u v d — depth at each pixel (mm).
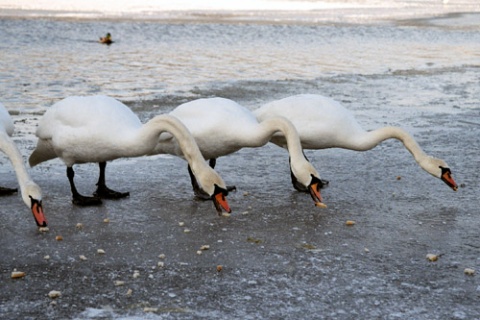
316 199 7727
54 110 8453
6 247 7109
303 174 7824
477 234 7746
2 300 5965
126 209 8406
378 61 23078
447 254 7156
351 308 5953
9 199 8672
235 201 8766
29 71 18828
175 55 23062
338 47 26719
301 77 19031
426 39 30297
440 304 6051
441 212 8461
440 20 39250
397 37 30688
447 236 7660
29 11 35531
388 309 5945
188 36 28391
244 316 5777
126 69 19672
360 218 8203
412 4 51156
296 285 6367
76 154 8297
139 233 7602
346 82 18297
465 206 8703
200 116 8625
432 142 11883
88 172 9914
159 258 6926
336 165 10492
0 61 20406
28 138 11555
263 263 6848
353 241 7473
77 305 5906
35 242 7270
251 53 24141
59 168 10102
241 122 8500
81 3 41594
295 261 6906
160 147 8781
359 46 27219
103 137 8070
